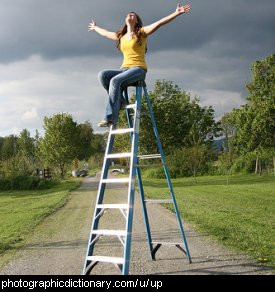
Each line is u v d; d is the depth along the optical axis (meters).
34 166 48.62
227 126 70.62
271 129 40.81
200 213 17.31
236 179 43.84
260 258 9.16
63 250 11.17
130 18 7.86
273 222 14.51
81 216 18.20
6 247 11.91
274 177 43.25
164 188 34.50
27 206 24.91
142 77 7.85
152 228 14.07
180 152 49.78
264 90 41.75
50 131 68.06
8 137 100.00
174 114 67.44
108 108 7.45
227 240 11.27
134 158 7.19
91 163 102.62
